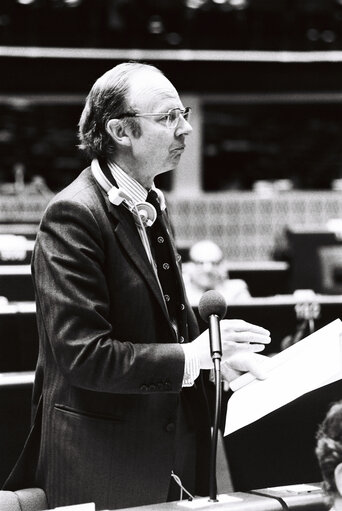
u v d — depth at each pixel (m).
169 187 14.34
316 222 13.74
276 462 2.33
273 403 1.97
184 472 2.44
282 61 14.14
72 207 2.23
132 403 2.27
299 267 10.28
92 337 2.12
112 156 2.37
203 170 15.48
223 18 13.91
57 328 2.14
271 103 15.41
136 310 2.27
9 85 13.63
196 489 2.41
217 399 1.96
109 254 2.26
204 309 2.11
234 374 2.41
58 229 2.22
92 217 2.24
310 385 1.95
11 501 2.14
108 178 2.34
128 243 2.28
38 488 2.32
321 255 10.30
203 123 15.41
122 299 2.26
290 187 15.13
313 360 2.06
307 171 15.44
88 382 2.13
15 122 14.86
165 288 2.40
